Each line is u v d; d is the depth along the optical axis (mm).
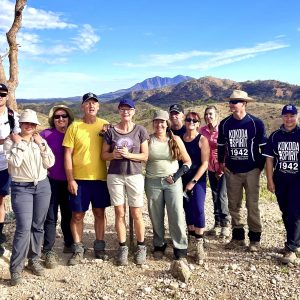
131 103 3777
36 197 3680
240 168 4301
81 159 3926
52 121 4105
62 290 3479
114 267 3941
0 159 3920
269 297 3309
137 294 3393
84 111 3951
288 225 4000
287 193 4070
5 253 4082
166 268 3912
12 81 6258
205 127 5207
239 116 4254
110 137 3867
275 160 4109
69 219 4270
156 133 3977
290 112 3865
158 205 4086
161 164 3998
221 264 4012
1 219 4098
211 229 5066
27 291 3449
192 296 3359
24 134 3586
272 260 4074
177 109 4281
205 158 4137
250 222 4332
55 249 4480
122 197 3914
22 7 6207
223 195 4934
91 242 4723
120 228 3977
